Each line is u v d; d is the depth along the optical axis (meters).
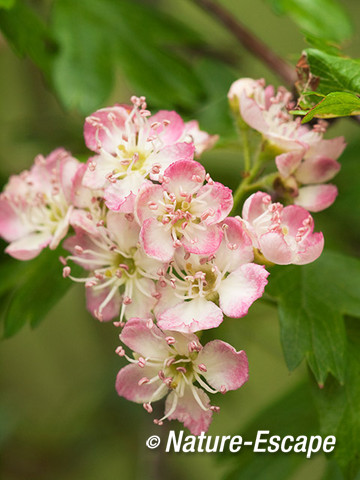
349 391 0.23
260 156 0.23
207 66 0.27
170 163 0.22
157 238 0.21
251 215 0.22
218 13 0.26
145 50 0.27
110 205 0.22
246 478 0.26
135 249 0.22
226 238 0.21
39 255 0.25
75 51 0.26
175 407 0.22
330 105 0.21
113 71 0.27
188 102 0.27
